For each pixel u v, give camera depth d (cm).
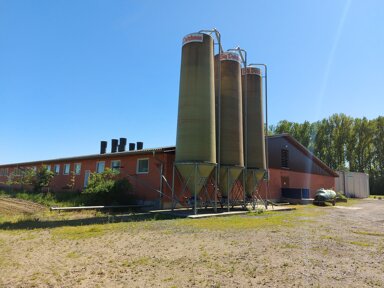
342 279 568
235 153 1895
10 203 2138
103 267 618
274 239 939
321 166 3681
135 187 2125
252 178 2095
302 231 1113
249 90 2197
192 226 1175
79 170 2792
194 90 1673
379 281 559
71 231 1024
